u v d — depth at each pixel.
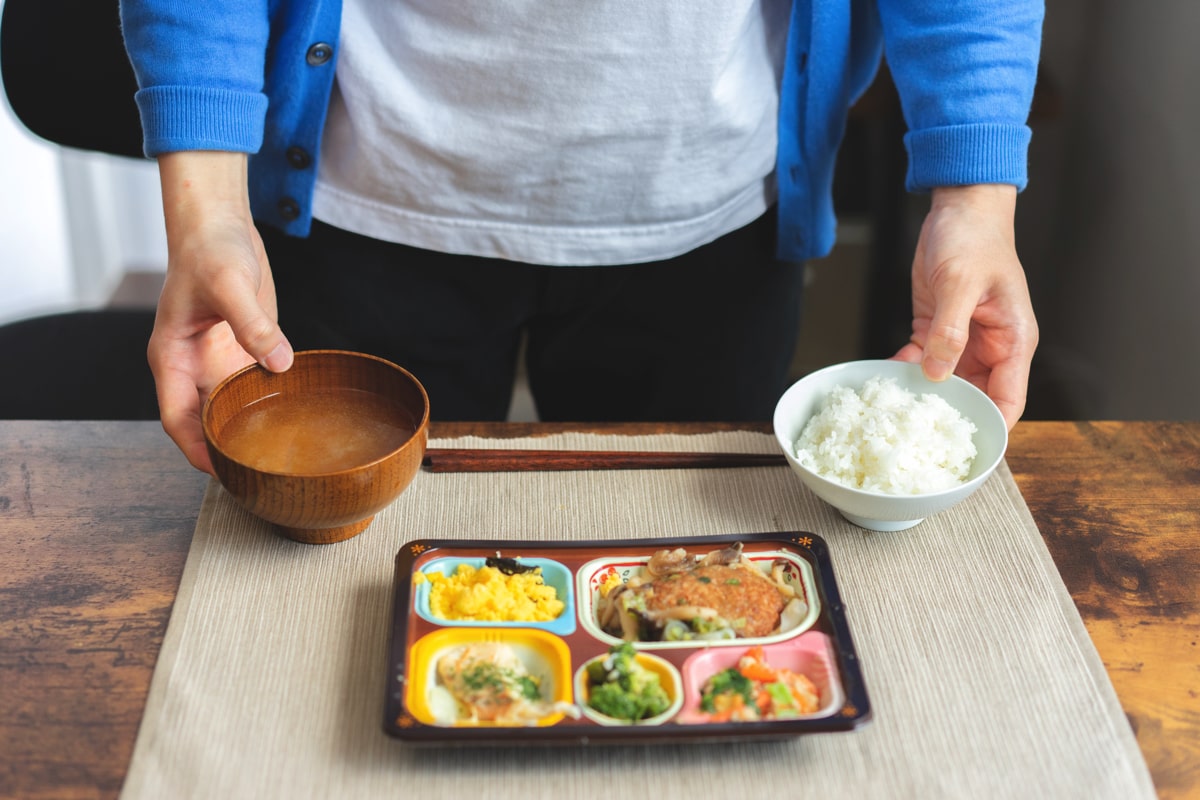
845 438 0.99
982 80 1.10
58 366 1.61
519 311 1.44
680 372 1.54
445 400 1.54
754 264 1.45
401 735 0.73
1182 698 0.84
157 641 0.87
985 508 1.02
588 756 0.78
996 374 1.06
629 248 1.32
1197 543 1.00
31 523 0.99
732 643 0.83
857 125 2.47
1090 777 0.76
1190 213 1.81
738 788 0.76
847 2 1.24
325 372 0.98
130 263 2.88
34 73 1.43
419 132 1.19
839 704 0.78
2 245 2.54
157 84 1.02
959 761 0.78
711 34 1.14
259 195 1.29
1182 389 1.88
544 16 1.10
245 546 0.96
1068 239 2.22
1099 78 2.05
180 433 0.97
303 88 1.18
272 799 0.74
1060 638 0.88
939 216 1.13
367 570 0.94
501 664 0.81
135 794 0.74
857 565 0.96
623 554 0.92
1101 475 1.09
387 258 1.34
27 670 0.84
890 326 2.51
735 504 1.03
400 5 1.15
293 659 0.85
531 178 1.24
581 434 1.14
